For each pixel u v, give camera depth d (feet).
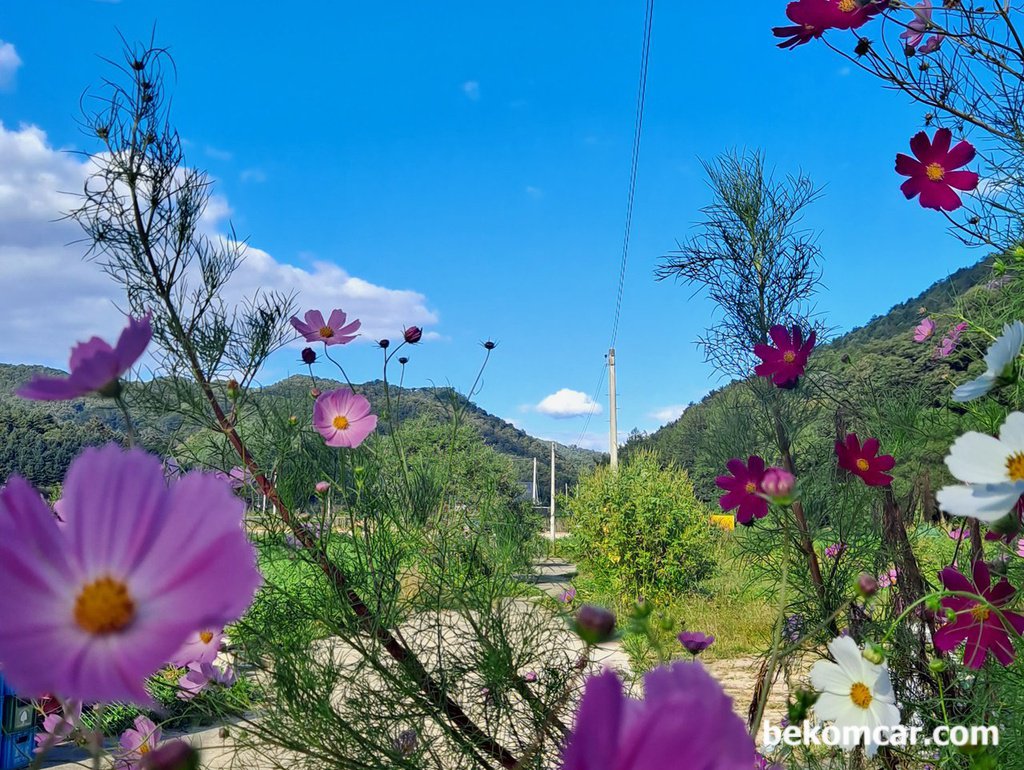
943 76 5.26
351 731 4.80
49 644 0.98
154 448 5.08
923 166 4.85
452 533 6.22
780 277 8.52
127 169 5.40
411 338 6.98
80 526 1.05
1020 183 5.57
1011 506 2.23
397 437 6.71
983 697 4.66
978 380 3.01
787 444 7.96
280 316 5.92
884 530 6.82
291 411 6.06
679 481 30.89
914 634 6.34
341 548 5.84
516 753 4.78
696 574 28.27
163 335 5.36
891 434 7.04
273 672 4.91
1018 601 4.00
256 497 5.50
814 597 6.93
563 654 5.09
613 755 1.02
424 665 5.33
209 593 1.01
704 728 1.01
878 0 4.56
